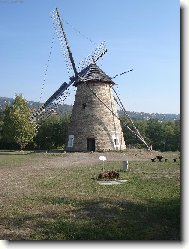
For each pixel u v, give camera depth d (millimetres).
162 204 15805
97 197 17516
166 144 77125
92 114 51562
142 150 50844
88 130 51188
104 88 52844
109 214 14227
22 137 60594
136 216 13883
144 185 20766
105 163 34156
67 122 67625
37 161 36469
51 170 28609
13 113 60531
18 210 14984
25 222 13156
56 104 55812
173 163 33406
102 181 22562
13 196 17922
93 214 14234
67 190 19500
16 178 24125
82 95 52625
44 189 19859
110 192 18797
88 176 24875
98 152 47719
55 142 68000
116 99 54656
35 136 64562
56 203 16250
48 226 12633
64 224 12820
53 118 68688
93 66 53688
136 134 54781
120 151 48688
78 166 31484
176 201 16312
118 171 27359
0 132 66938
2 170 28656
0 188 20219
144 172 26688
